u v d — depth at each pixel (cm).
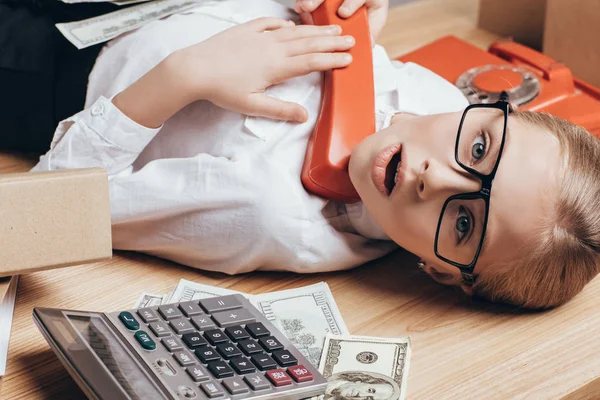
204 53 81
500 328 78
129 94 82
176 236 81
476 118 76
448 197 74
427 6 152
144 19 92
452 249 76
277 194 79
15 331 72
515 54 121
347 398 67
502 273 76
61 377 68
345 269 86
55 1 94
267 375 63
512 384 71
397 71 96
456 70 118
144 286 81
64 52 91
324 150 81
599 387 74
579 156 74
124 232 83
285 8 95
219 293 79
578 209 73
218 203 79
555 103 112
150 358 63
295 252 81
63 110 92
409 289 84
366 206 81
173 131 87
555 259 74
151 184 81
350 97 83
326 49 83
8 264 66
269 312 78
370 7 95
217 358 64
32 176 66
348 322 79
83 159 83
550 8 129
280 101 82
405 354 73
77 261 68
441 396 70
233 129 84
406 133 78
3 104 94
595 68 125
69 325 64
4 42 92
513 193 72
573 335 78
